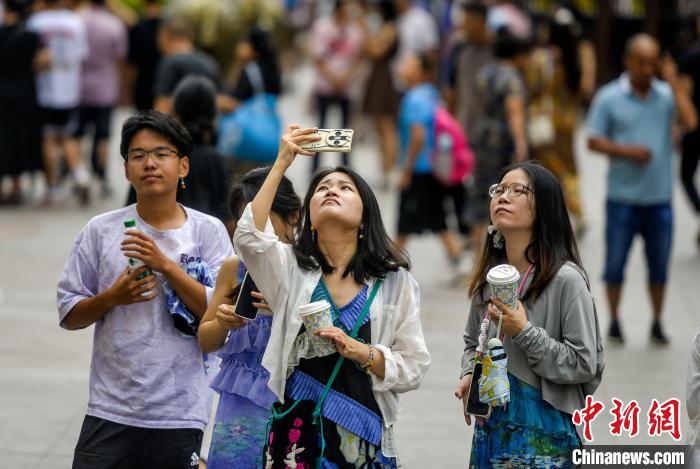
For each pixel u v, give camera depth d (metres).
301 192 34.84
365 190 10.80
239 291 10.88
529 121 28.69
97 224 11.72
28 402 17.55
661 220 21.11
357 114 44.53
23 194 34.72
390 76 37.16
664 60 21.48
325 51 37.69
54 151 33.97
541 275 11.01
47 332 21.25
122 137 11.62
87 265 11.66
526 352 10.70
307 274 10.64
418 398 18.20
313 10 63.94
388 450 10.65
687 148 29.34
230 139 25.31
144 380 11.35
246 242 10.45
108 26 33.47
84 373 19.06
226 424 11.80
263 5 38.56
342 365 10.46
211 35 37.59
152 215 11.71
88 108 33.59
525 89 25.22
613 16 46.44
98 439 11.41
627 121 21.06
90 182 36.28
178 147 11.65
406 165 25.64
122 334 11.38
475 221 24.83
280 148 10.71
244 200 12.31
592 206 34.34
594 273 26.61
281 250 10.63
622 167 21.11
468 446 16.20
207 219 11.98
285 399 10.52
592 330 10.91
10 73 31.80
